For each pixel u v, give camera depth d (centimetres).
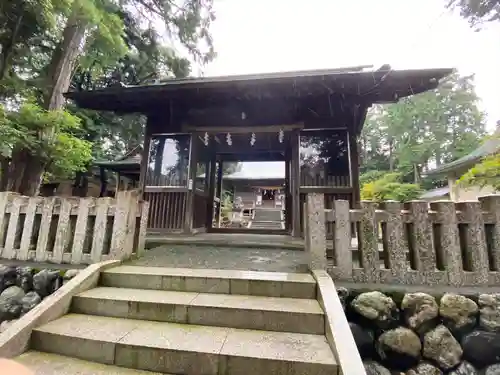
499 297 191
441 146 1852
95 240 263
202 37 1145
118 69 1239
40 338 165
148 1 979
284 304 187
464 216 215
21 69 793
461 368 178
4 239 285
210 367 143
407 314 193
